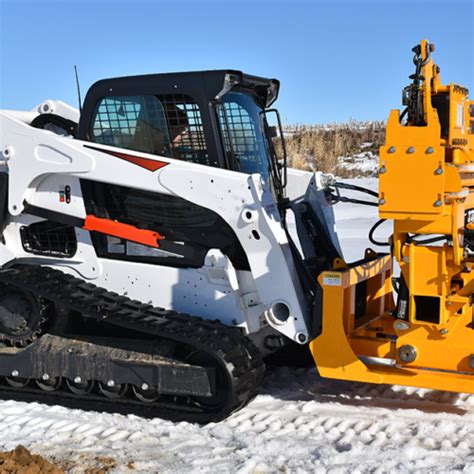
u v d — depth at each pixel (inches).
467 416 167.6
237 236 177.5
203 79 178.1
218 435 162.4
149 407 178.1
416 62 154.6
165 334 171.6
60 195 193.3
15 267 193.3
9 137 193.3
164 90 181.8
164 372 172.2
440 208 151.4
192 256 183.8
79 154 185.2
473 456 145.1
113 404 181.2
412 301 163.5
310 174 204.8
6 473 133.8
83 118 191.5
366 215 476.7
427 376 162.2
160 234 187.6
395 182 155.0
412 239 164.1
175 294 185.9
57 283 187.0
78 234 195.0
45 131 190.1
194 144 182.7
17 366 185.9
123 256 192.9
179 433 164.4
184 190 177.9
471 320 161.8
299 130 821.2
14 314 189.6
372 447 149.7
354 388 190.7
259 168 196.5
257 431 164.2
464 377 159.6
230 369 165.5
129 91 185.3
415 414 169.9
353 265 183.8
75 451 153.5
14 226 200.4
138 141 187.5
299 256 182.9
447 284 160.4
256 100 200.8
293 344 207.6
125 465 145.2
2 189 196.7
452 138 157.2
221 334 171.9
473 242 167.9
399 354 167.2
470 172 168.1
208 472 140.5
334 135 778.8
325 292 170.7
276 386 196.5
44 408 183.2
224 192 175.3
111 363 176.9
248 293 181.8
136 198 189.3
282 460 145.4
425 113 153.9
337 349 171.0
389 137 154.6
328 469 139.5
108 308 178.5
